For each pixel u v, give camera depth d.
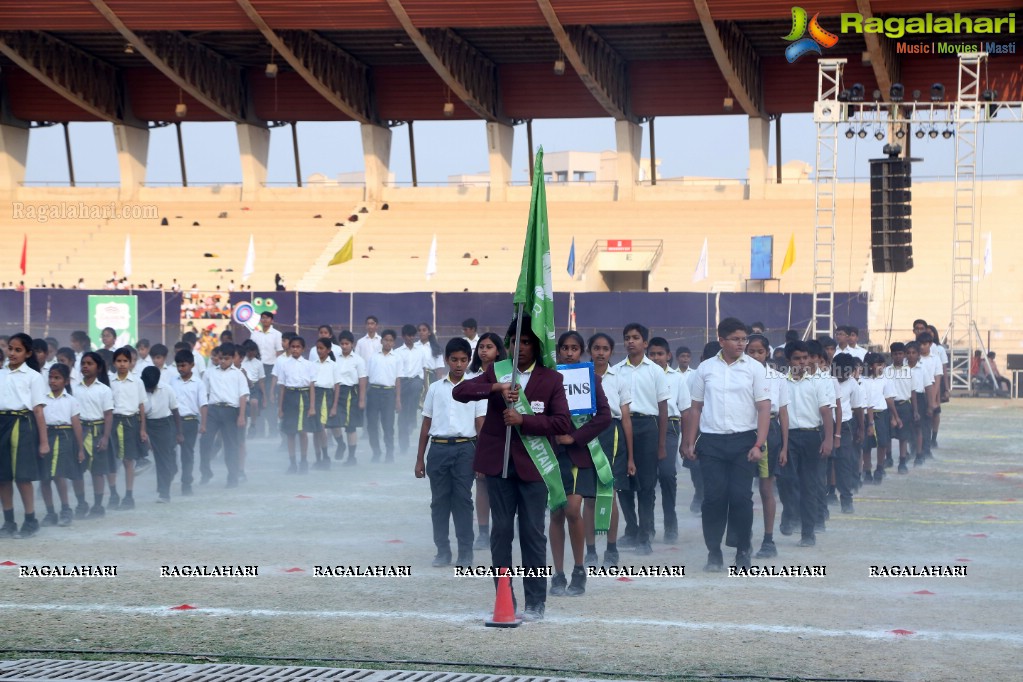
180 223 49.53
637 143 48.84
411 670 7.01
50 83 47.44
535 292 8.45
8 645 7.64
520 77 49.06
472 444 10.59
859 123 29.72
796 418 11.84
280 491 15.66
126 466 14.03
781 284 41.56
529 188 49.72
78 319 34.69
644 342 11.62
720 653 7.43
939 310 40.19
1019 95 43.66
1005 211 43.88
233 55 48.78
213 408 16.12
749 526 10.20
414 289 44.09
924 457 20.33
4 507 12.01
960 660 7.28
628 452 11.03
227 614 8.56
